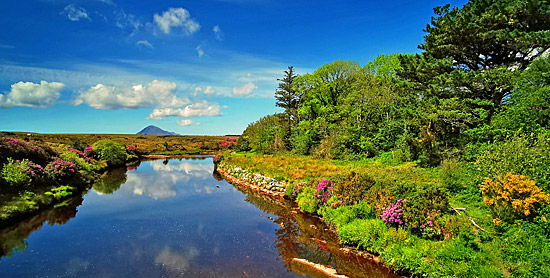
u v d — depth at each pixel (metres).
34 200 14.39
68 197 17.67
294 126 40.75
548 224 7.48
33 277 7.99
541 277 6.21
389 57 31.36
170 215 14.57
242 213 14.90
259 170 24.12
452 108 17.12
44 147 21.50
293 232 11.88
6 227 11.84
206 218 14.05
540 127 11.68
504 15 15.59
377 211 10.59
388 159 21.09
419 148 18.56
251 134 49.50
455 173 12.83
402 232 8.91
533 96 11.98
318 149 28.91
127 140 77.88
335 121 33.91
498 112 16.11
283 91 42.75
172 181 26.09
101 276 8.10
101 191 20.95
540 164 9.20
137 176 29.16
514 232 7.74
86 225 12.86
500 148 10.43
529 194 7.95
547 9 14.86
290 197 17.62
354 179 12.95
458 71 16.44
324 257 9.44
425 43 21.84
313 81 38.00
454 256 7.34
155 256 9.57
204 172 33.41
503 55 18.02
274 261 9.22
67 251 9.92
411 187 10.70
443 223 8.77
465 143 16.50
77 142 35.78
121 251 9.98
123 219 13.84
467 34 17.20
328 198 13.49
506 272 6.75
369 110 26.28
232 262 9.13
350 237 9.95
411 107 21.42
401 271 8.04
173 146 74.44
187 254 9.76
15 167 14.85
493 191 8.84
